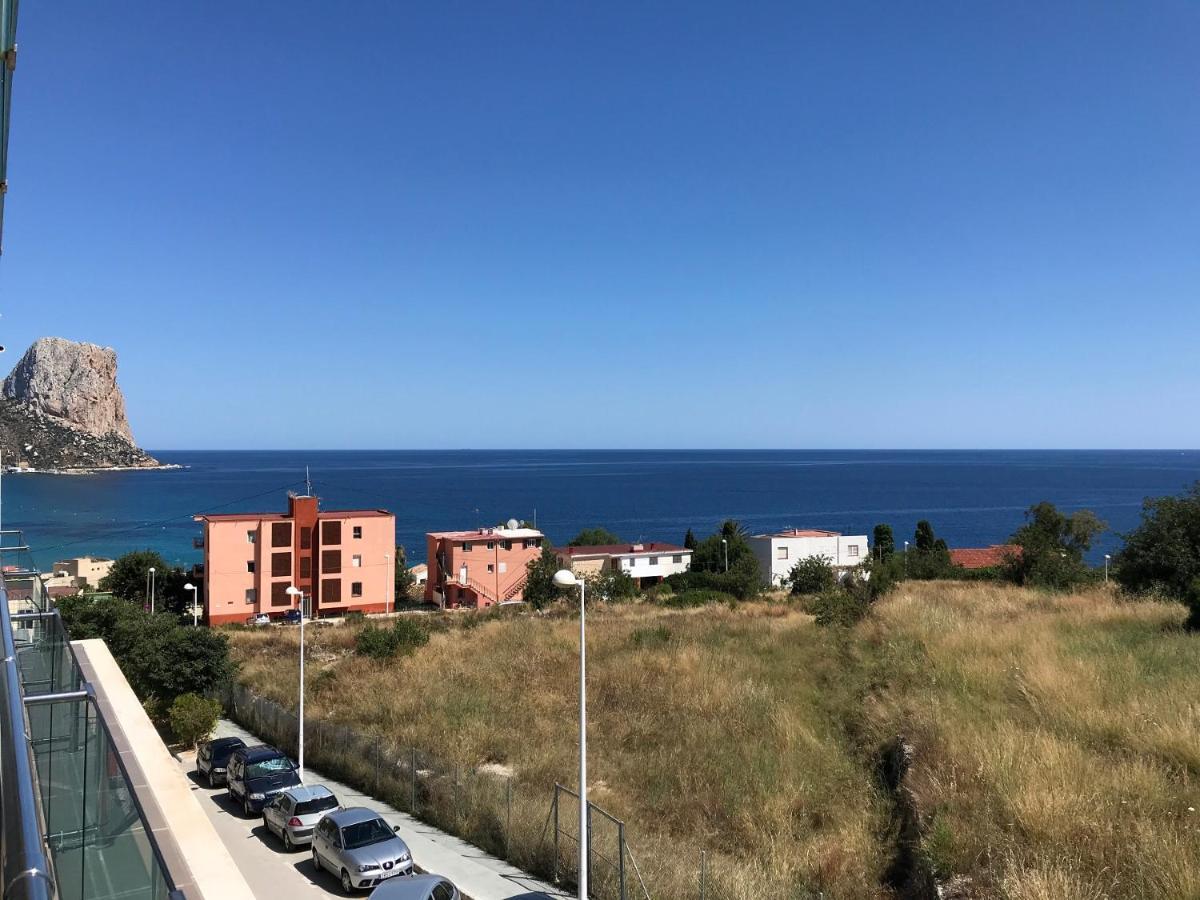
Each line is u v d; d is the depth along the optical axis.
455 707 25.05
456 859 17.25
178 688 30.95
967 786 13.52
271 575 65.75
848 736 19.12
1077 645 20.02
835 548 80.50
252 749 24.19
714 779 17.69
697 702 22.66
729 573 59.50
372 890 15.41
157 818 5.20
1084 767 13.16
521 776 19.78
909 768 15.42
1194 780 12.66
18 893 1.69
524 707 24.64
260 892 16.77
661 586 65.12
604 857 14.80
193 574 70.06
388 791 21.52
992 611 27.86
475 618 48.72
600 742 21.11
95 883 4.06
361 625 50.66
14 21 4.95
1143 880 10.14
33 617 7.77
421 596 79.44
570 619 40.97
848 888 12.95
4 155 5.73
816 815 15.76
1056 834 11.45
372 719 26.03
